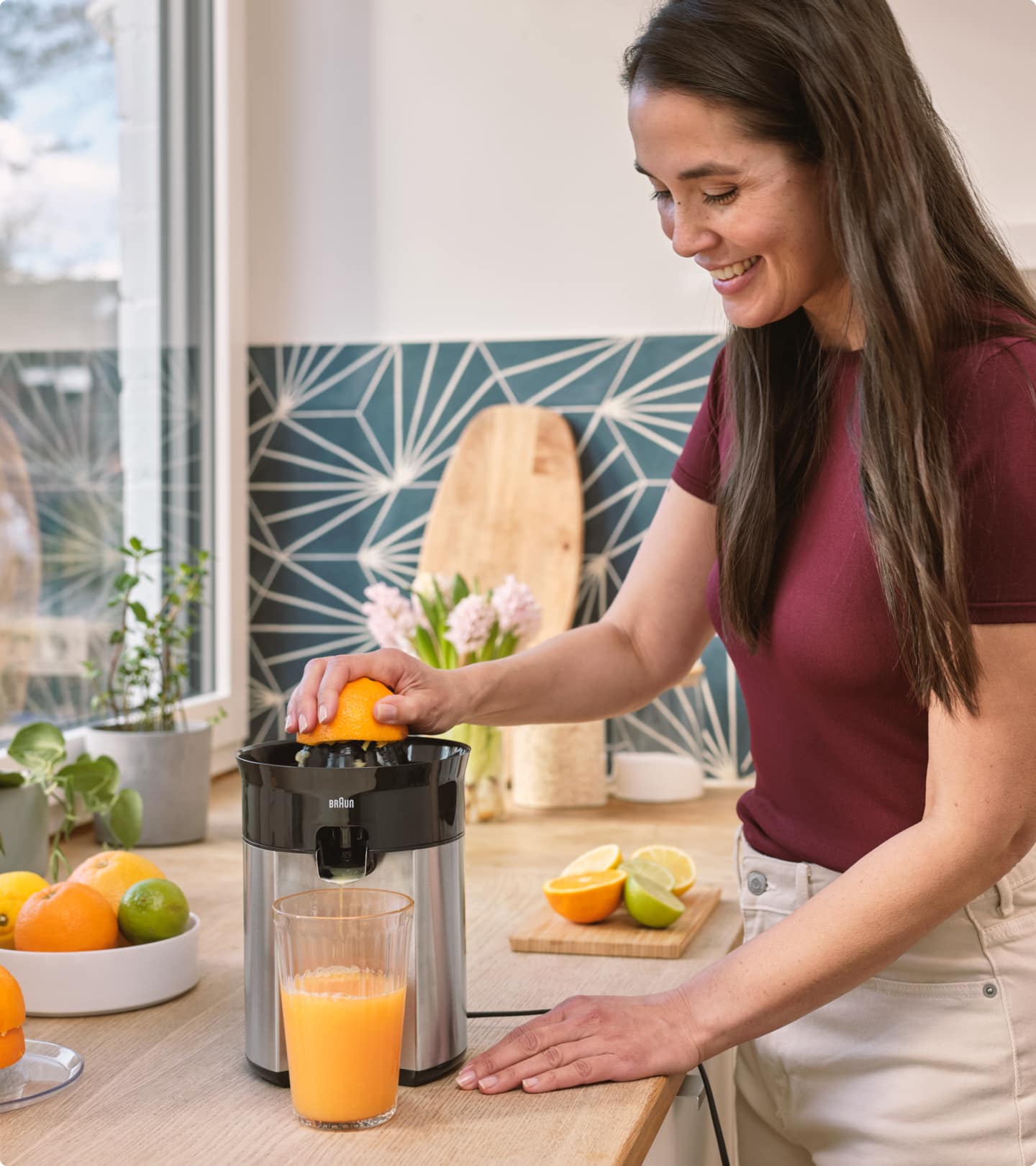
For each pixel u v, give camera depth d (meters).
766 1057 1.11
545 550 2.14
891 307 0.87
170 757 1.65
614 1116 0.84
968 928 0.98
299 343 2.26
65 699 1.84
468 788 1.83
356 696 0.96
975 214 0.93
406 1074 0.90
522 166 2.17
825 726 1.01
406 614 1.86
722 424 1.14
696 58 0.87
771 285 0.94
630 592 1.23
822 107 0.86
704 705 2.11
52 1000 1.04
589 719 1.19
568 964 1.19
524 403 2.18
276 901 0.86
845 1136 1.04
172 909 1.09
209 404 2.22
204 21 2.19
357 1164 0.78
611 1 2.12
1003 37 1.96
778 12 0.86
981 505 0.86
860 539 0.95
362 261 2.24
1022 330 0.88
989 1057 0.98
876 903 0.86
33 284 1.77
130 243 2.01
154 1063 0.95
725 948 1.24
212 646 2.21
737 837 1.16
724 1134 1.29
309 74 2.24
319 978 0.83
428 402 2.21
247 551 2.29
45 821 1.33
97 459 1.92
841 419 1.00
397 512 2.23
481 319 2.19
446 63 2.19
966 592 0.86
